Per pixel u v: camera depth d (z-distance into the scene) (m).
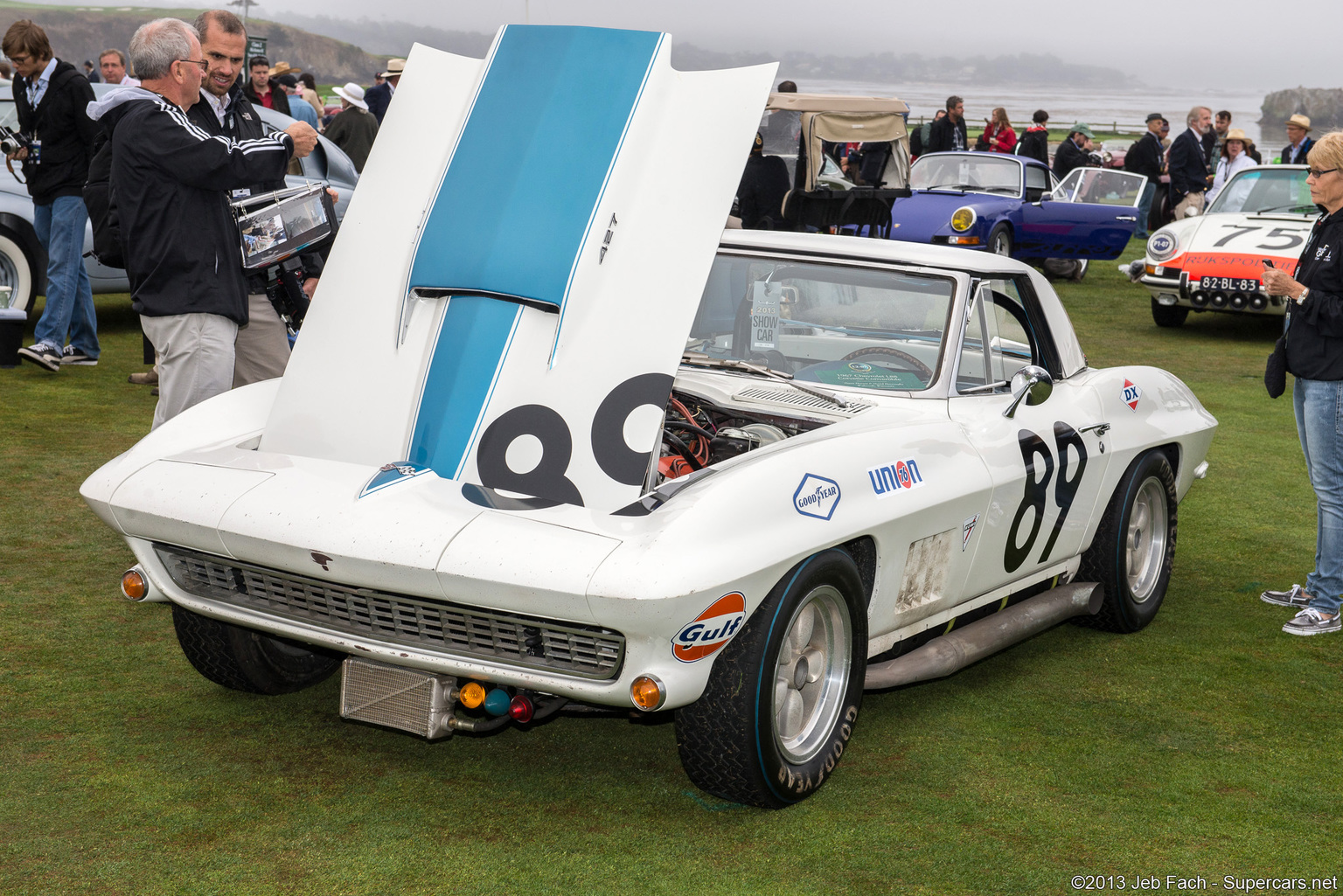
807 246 4.21
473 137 3.69
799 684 3.23
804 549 2.95
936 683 4.21
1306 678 4.35
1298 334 4.69
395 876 2.79
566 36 3.75
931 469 3.52
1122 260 19.12
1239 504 6.71
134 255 4.26
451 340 3.41
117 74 10.48
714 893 2.77
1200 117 17.72
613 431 3.16
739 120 3.51
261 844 2.91
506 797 3.22
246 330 4.83
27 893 2.65
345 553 2.84
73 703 3.65
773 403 3.77
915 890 2.83
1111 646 4.66
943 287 4.02
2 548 4.95
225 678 3.69
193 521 3.05
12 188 8.73
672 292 3.35
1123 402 4.66
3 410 7.09
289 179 8.90
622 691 2.82
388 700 3.09
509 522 2.85
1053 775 3.48
